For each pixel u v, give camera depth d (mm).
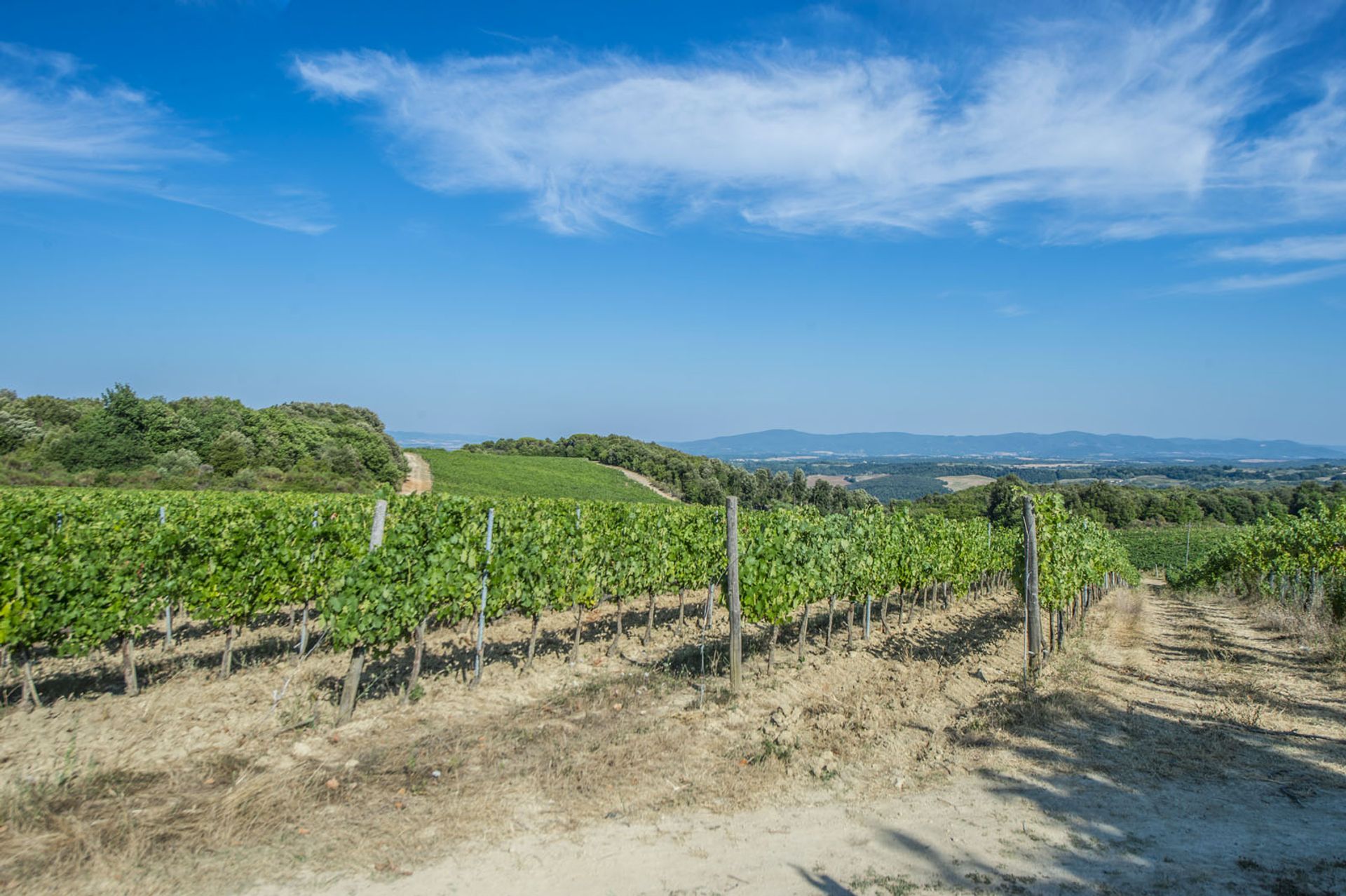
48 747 6293
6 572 6969
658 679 9391
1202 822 5402
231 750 6336
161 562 8500
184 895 4109
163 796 5316
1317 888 4363
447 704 8039
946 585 20297
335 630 7129
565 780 5926
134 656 9906
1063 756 6891
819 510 17031
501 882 4414
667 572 12258
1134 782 6234
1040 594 12320
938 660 11586
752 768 6340
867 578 13461
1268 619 17188
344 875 4414
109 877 4203
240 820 4930
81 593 7523
